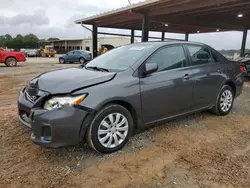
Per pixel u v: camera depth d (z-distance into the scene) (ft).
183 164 8.77
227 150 9.95
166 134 11.50
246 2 25.64
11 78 31.60
